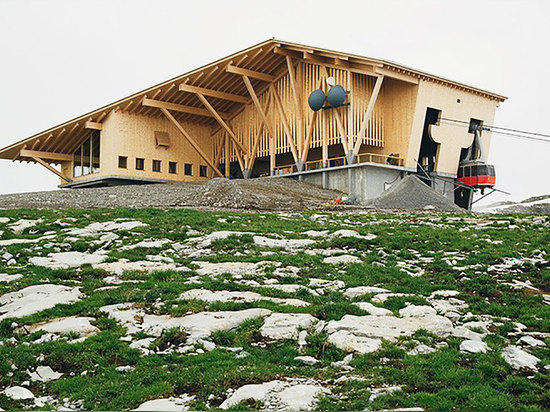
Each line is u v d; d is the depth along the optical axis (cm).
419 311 943
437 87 4066
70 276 1227
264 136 4800
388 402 620
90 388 690
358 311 940
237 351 796
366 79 4084
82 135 4919
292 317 906
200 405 631
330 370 725
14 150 4872
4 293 1095
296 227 1886
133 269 1284
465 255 1439
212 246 1555
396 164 4066
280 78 4566
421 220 2119
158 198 2928
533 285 1162
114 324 905
